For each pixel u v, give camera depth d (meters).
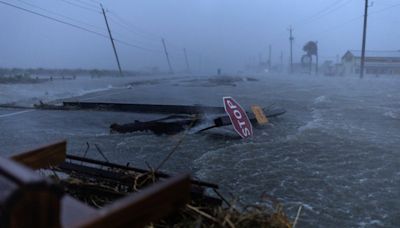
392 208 4.96
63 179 4.07
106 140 9.48
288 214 4.68
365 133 10.51
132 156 7.82
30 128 11.35
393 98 22.12
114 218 1.82
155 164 7.14
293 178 6.25
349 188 5.75
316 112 15.30
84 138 9.77
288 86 37.25
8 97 20.97
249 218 3.10
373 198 5.32
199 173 6.50
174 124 10.53
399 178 6.28
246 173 6.52
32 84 31.09
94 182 4.10
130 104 15.99
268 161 7.35
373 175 6.46
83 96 24.31
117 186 4.08
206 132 10.45
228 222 3.02
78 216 2.11
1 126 11.60
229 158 7.59
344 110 16.12
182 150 8.31
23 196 1.67
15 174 1.79
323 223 4.45
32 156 3.00
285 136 9.96
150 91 29.59
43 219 1.75
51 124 12.25
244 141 9.30
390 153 8.02
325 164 7.17
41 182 1.71
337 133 10.44
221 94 26.30
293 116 14.05
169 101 21.23
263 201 5.12
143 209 1.98
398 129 11.16
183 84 40.84
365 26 48.12
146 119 13.44
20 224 1.69
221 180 6.12
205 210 3.29
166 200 2.13
